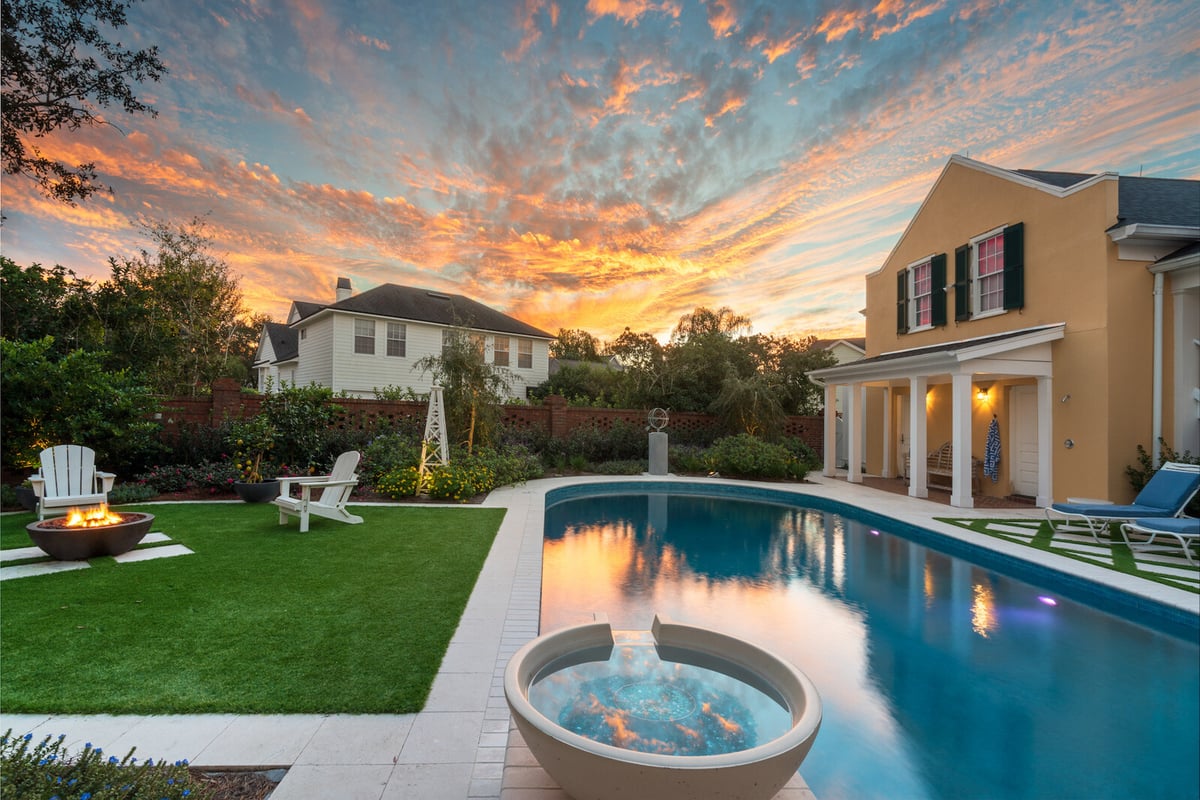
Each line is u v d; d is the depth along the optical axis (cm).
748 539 759
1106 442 792
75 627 340
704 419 1628
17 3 750
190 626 346
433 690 271
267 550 544
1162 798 240
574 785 158
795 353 1828
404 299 1909
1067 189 853
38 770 159
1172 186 1013
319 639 331
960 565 627
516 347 2067
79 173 916
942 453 1160
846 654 389
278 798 191
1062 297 862
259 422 933
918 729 293
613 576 579
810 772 256
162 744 220
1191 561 555
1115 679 350
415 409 1200
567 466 1397
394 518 731
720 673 228
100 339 1222
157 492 856
